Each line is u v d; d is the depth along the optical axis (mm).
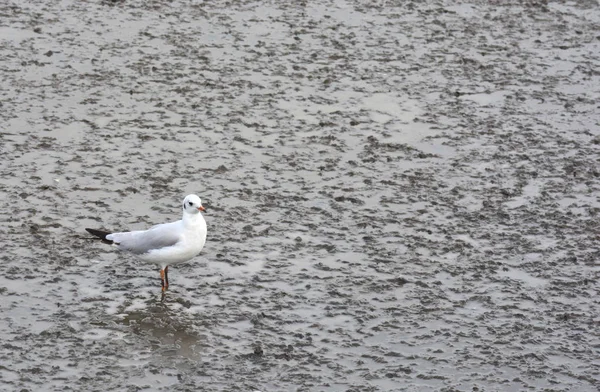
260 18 25719
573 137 20219
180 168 18219
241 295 14555
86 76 21812
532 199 17703
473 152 19438
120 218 16422
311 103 21234
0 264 14930
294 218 16766
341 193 17672
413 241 16188
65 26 24500
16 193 17016
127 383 12438
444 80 22734
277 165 18547
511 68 23531
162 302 14289
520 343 13633
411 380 12742
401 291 14797
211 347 13273
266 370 12828
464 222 16859
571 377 12922
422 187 18000
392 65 23391
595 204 17625
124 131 19516
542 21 26609
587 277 15297
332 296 14594
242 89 21656
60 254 15328
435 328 13906
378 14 26531
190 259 14844
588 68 23750
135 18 25250
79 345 13180
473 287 14961
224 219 16609
